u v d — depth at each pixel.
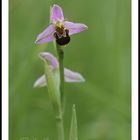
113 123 0.52
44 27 0.55
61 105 0.42
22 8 0.56
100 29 0.58
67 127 0.54
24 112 0.51
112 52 0.55
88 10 0.59
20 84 0.51
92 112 0.53
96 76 0.56
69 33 0.42
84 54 0.57
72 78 0.46
